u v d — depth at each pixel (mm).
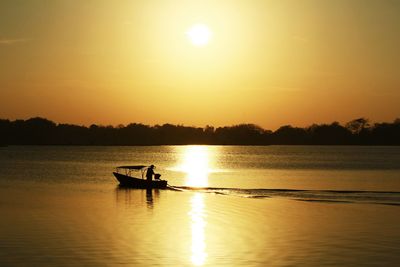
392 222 36531
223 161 169625
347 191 59156
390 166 125688
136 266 24344
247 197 52188
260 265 24703
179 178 86938
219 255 26484
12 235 31000
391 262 25297
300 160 172500
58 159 171000
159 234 31547
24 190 61500
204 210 42031
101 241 29391
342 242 29719
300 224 35594
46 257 25781
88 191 59781
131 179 65000
